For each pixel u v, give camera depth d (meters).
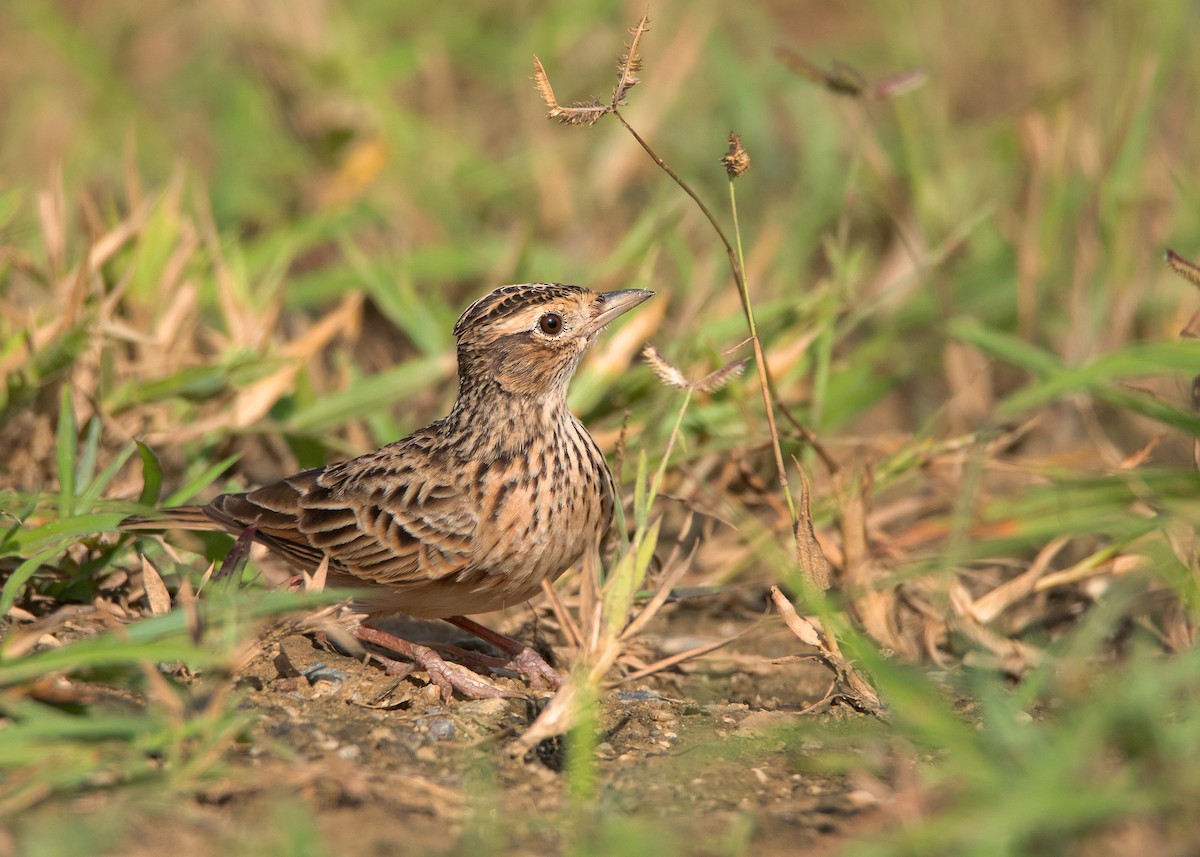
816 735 8.63
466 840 7.39
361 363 15.65
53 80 20.91
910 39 19.45
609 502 10.32
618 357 12.82
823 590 9.59
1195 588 9.09
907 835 6.79
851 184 13.38
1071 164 16.88
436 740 8.88
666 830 7.63
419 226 17.58
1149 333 15.48
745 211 18.12
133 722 7.57
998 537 10.34
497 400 10.06
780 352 12.99
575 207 18.03
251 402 12.41
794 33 22.86
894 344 16.19
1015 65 19.89
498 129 20.72
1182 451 14.60
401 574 9.98
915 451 12.04
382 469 10.32
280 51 18.95
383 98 18.92
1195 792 6.87
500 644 10.53
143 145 19.53
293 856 6.73
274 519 10.34
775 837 7.59
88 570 10.55
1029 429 12.82
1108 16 16.83
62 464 10.66
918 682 8.23
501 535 9.84
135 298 13.16
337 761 8.26
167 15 22.52
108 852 6.98
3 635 9.80
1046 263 16.05
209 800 7.58
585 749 7.95
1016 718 8.56
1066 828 6.89
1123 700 7.48
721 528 12.48
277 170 18.39
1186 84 17.94
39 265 14.24
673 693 10.35
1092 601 10.98
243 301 13.91
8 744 7.43
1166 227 15.77
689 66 19.11
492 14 21.83
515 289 10.46
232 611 8.19
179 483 12.34
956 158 17.72
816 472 12.70
